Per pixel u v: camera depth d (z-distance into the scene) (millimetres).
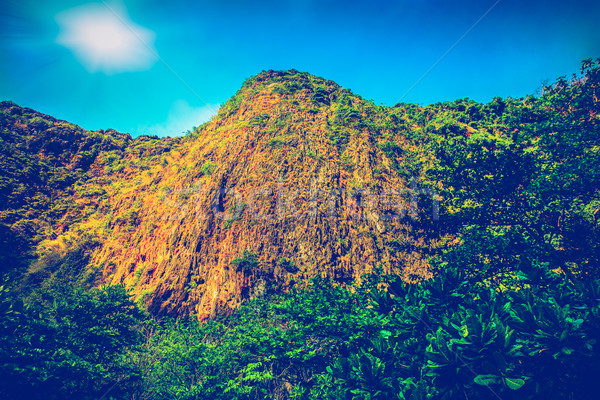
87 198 61438
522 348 5156
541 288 6738
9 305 13773
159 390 17797
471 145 14023
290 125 52812
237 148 49500
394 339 6906
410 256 36875
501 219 12844
